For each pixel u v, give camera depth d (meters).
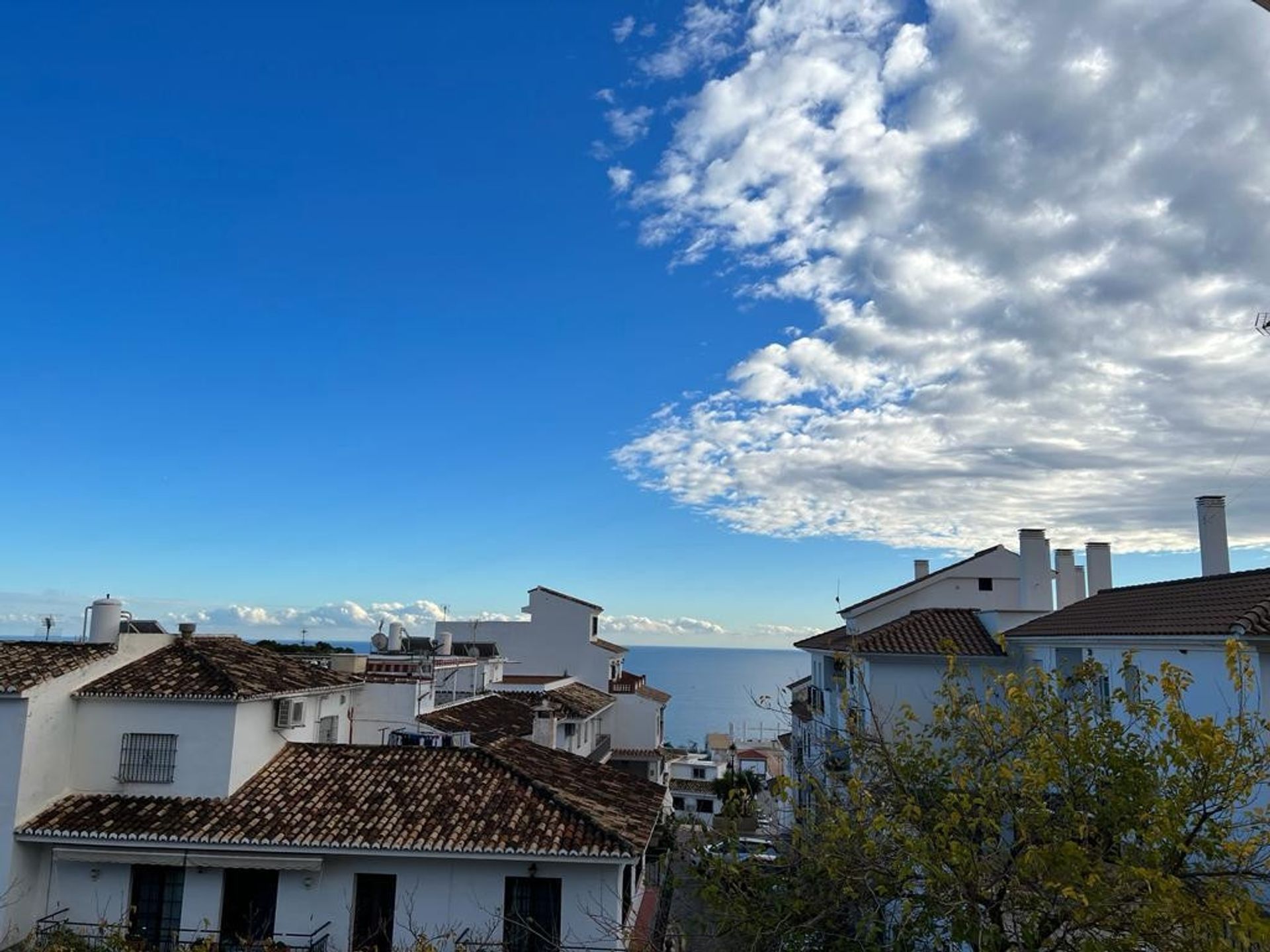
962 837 8.33
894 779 9.51
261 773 20.52
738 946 9.45
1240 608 16.41
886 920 8.97
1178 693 8.09
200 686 19.95
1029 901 7.78
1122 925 7.05
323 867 17.52
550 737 29.95
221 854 17.41
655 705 50.47
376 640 41.88
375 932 17.23
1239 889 7.26
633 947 12.59
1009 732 9.30
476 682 40.12
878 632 27.08
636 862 18.03
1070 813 8.16
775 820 10.84
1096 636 19.66
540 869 17.30
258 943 16.77
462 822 18.00
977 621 27.88
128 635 21.56
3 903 17.02
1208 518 24.22
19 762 17.77
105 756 19.47
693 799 60.16
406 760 21.16
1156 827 7.11
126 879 17.78
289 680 23.09
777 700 15.48
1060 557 34.22
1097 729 8.80
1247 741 7.91
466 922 17.16
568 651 51.28
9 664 19.20
